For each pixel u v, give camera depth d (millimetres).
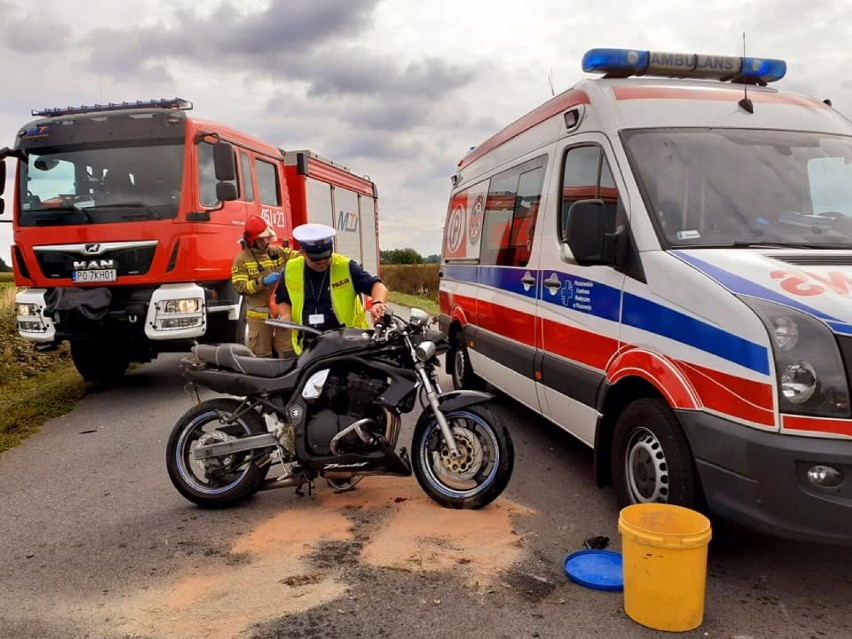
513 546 4277
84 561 4250
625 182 4523
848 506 3244
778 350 3369
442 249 9344
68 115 8852
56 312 8445
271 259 7973
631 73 5371
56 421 8070
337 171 13875
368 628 3414
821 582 3807
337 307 5539
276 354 8102
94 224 8445
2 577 4066
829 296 3469
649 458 4133
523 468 5793
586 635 3316
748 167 4594
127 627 3488
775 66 5586
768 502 3383
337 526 4637
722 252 4031
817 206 4480
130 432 7398
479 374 7664
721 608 3543
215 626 3471
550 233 5551
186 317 8375
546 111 6020
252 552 4297
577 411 5023
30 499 5406
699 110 4895
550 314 5441
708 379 3678
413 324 4855
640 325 4223
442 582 3852
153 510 5078
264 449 4941
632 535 3367
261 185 10422
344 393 4828
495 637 3316
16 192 8789
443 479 4926
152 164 8484
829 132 4957
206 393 9383
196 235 8477
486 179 7551
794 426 3322
